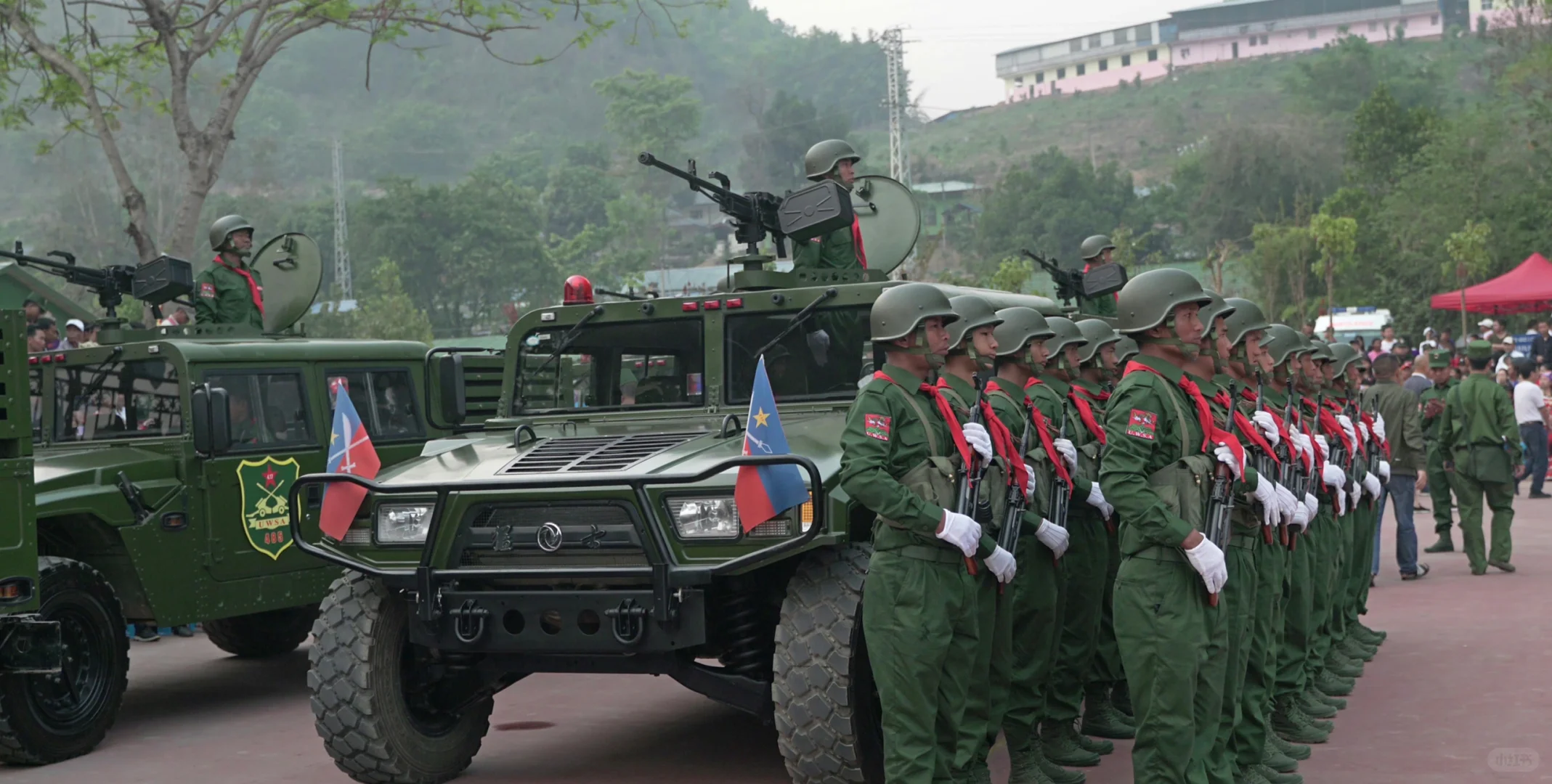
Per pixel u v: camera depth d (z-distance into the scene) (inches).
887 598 204.7
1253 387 267.4
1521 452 498.0
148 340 351.6
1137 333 212.1
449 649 239.3
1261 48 7613.2
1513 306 1186.6
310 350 362.3
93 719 296.8
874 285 266.1
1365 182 2655.0
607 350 283.3
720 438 249.4
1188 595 202.7
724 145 6796.3
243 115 6215.6
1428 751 261.6
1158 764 202.5
